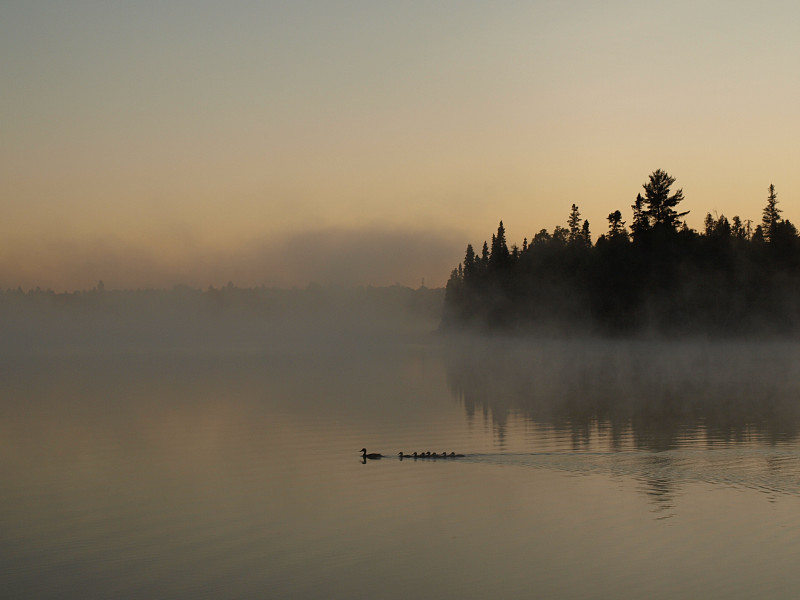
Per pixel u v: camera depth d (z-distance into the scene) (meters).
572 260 157.50
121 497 26.33
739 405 51.03
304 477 29.20
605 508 23.83
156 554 20.23
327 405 54.56
